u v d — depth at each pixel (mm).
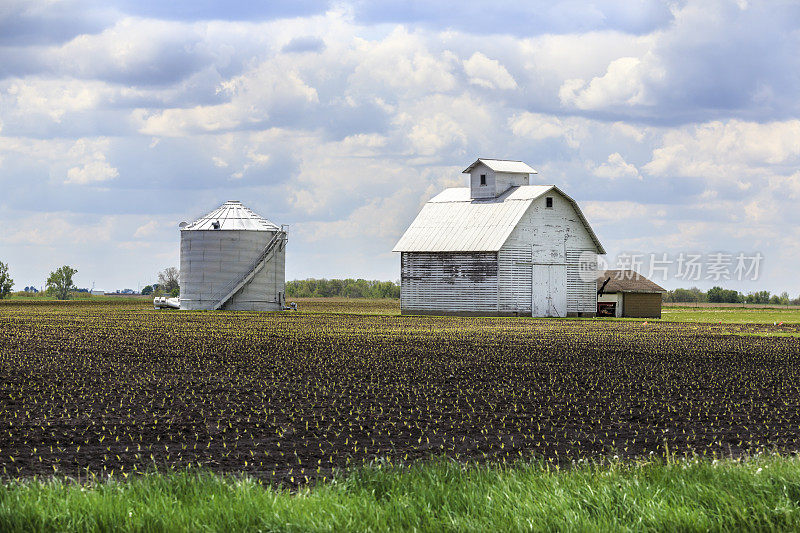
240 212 147375
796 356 57844
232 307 143250
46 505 17547
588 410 34750
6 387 40281
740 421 32438
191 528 16625
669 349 62719
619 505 18031
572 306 121750
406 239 122875
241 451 26844
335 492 18750
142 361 52219
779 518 17469
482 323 98000
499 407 35375
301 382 42906
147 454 26359
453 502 18297
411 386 41594
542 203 118812
